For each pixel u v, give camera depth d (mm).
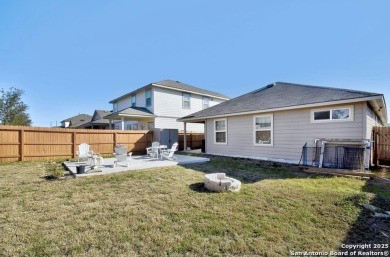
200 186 5234
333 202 4051
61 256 2449
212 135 12930
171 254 2498
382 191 4984
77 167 6543
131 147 13469
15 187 5125
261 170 7414
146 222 3266
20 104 26812
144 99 18188
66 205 3957
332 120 7949
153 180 5801
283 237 2877
